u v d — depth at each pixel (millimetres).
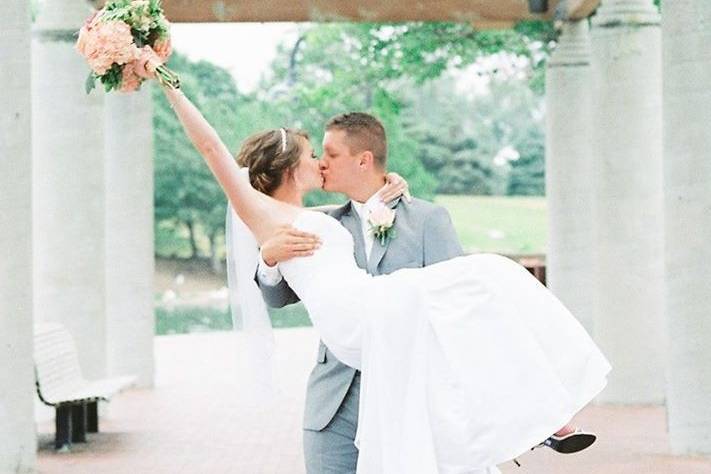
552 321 4668
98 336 12000
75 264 11922
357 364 4844
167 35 4879
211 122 34938
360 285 4832
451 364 4594
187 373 16641
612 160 12539
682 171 9242
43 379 9914
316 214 5043
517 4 14281
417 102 40875
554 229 14594
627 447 9812
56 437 10156
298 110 33688
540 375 4555
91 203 11969
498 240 41781
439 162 41781
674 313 9312
